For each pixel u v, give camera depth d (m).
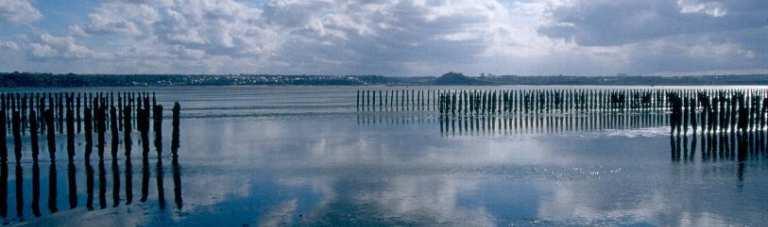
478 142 36.66
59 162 28.83
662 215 18.25
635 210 18.83
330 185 22.88
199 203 20.06
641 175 24.58
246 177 24.70
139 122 32.50
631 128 45.88
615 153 31.11
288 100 109.75
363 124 51.25
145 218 18.20
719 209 18.91
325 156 30.78
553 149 32.88
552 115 62.09
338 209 19.09
